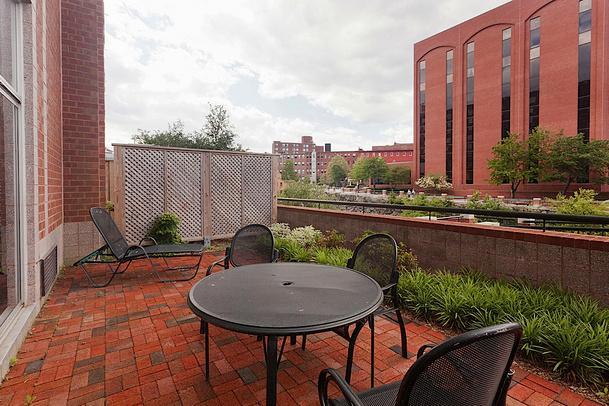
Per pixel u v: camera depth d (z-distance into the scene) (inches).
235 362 87.5
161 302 132.1
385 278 91.7
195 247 172.7
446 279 129.4
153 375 81.2
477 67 1085.8
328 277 86.0
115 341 98.9
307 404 70.9
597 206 314.0
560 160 856.3
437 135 1215.6
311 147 3796.8
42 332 104.3
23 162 110.2
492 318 98.7
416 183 1264.8
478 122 1089.4
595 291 106.8
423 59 1264.8
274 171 294.2
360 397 49.4
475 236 142.3
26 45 112.0
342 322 57.0
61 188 184.4
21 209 109.3
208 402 71.1
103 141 213.5
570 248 112.7
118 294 141.3
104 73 211.9
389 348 95.3
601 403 70.0
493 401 40.4
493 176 992.9
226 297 69.3
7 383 77.3
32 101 113.2
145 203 227.9
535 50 956.0
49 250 142.9
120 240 171.9
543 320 92.0
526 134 975.6
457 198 960.9
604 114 838.5
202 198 254.2
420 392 35.3
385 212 410.3
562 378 78.7
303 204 406.6
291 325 54.9
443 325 107.9
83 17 201.0
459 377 35.8
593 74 851.4
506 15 1006.4
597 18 842.2
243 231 124.4
